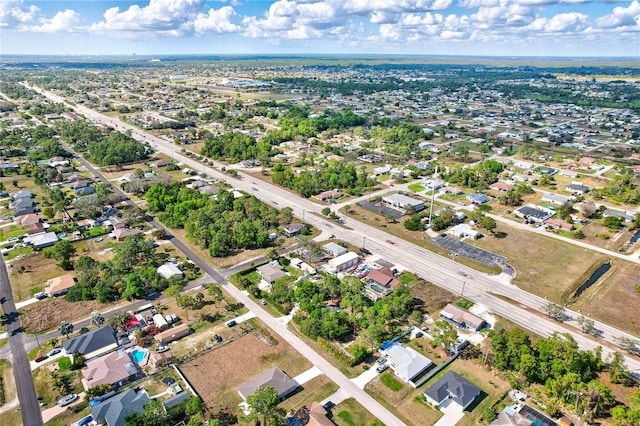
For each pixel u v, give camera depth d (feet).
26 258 510.58
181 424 286.05
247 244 538.88
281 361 346.74
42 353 354.33
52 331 383.04
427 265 503.61
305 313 406.21
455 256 523.70
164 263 499.10
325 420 280.92
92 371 325.21
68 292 430.20
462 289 452.76
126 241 514.68
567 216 623.77
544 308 413.80
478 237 575.79
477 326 385.09
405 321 400.06
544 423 287.89
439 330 385.09
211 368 338.54
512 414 290.56
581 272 486.38
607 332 385.09
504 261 512.22
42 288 450.71
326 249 531.50
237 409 298.35
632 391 313.53
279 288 424.46
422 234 586.45
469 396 301.84
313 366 341.21
